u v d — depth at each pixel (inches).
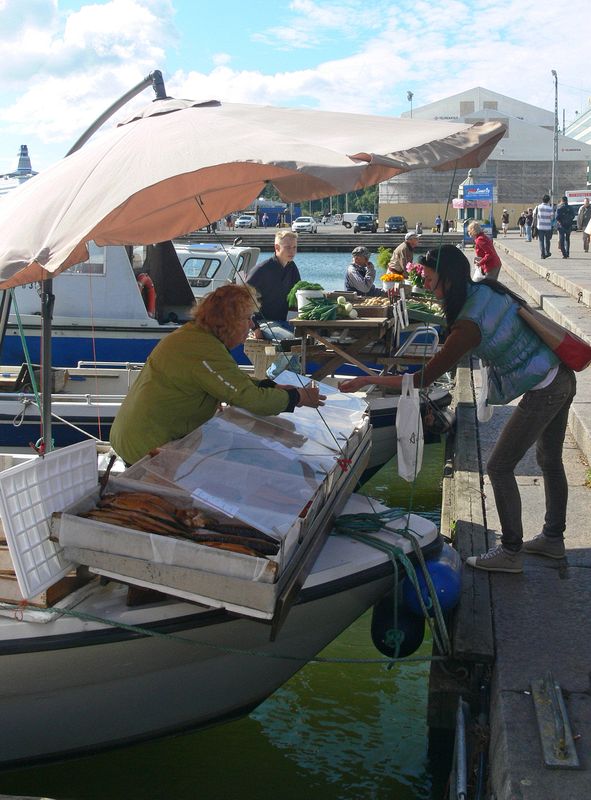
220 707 177.8
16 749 165.8
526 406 186.4
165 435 166.7
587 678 155.1
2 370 352.2
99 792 173.5
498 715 145.5
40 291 169.9
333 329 325.4
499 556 198.5
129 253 426.6
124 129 160.9
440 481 361.1
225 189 219.1
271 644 169.9
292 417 197.0
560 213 983.6
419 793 169.9
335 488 182.7
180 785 174.7
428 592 177.5
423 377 179.6
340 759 181.3
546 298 636.7
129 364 359.6
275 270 357.4
